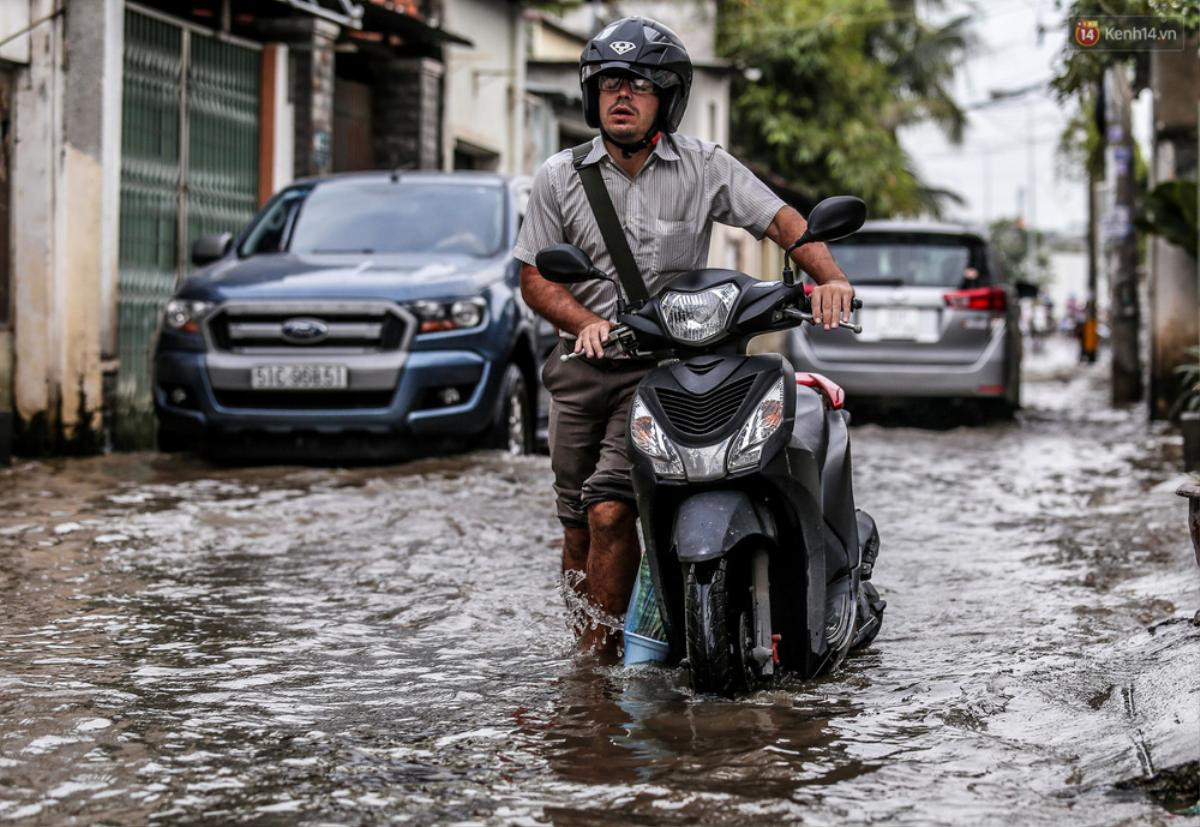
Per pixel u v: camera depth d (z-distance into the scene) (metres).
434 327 10.44
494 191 11.90
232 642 5.74
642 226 5.13
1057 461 12.23
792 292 4.80
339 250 11.37
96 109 11.73
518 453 11.31
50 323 11.46
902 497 9.91
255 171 15.27
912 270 15.42
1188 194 14.81
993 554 7.78
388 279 10.53
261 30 15.27
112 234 11.97
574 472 5.50
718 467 4.70
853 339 15.36
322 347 10.37
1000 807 3.87
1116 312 21.08
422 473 10.00
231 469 10.45
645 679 5.12
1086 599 6.62
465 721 4.68
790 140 35.47
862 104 37.00
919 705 4.85
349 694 5.02
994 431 15.20
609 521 5.27
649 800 3.92
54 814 3.84
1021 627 6.08
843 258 15.59
